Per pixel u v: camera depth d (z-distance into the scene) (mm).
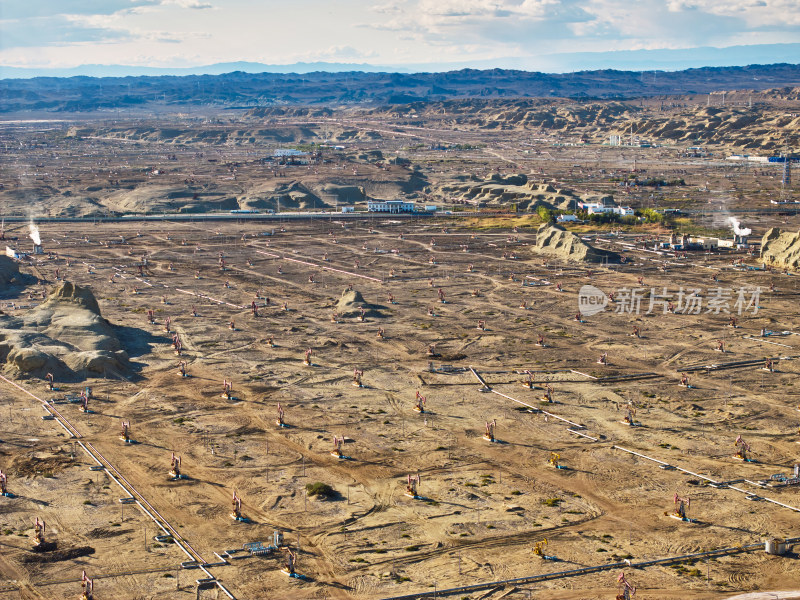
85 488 95500
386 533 85812
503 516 89625
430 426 116000
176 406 123438
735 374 141375
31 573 76938
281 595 74250
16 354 135500
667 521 88812
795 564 80312
